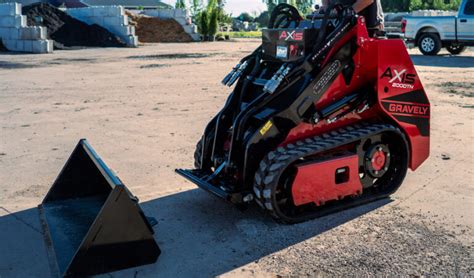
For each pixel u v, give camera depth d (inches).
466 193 211.0
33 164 252.5
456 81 509.0
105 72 615.2
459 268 151.9
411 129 209.6
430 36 789.2
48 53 913.5
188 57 808.3
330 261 156.9
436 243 167.8
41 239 172.9
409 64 204.2
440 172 236.5
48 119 352.2
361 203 198.1
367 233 175.6
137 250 154.4
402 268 152.3
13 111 379.9
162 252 163.9
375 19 213.9
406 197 207.5
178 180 229.1
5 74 598.5
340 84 195.9
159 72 608.4
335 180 187.2
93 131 316.8
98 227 148.9
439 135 301.1
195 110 375.6
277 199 181.5
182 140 293.3
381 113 204.4
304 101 187.9
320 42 188.7
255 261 157.8
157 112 370.3
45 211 191.9
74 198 203.5
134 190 217.2
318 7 233.3
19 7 956.0
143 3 2356.1
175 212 195.2
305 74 188.7
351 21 192.7
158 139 296.0
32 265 156.5
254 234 175.8
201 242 170.9
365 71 200.1
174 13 1376.7
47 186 222.4
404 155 208.4
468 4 754.2
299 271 151.4
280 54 200.5
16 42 950.4
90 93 459.2
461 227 179.6
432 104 392.2
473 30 749.9
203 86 490.9
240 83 210.4
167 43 1242.0
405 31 812.6
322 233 176.1
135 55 861.2
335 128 197.5
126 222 152.1
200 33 1401.3
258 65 209.8
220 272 151.8
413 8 1967.3
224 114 203.6
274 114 182.7
